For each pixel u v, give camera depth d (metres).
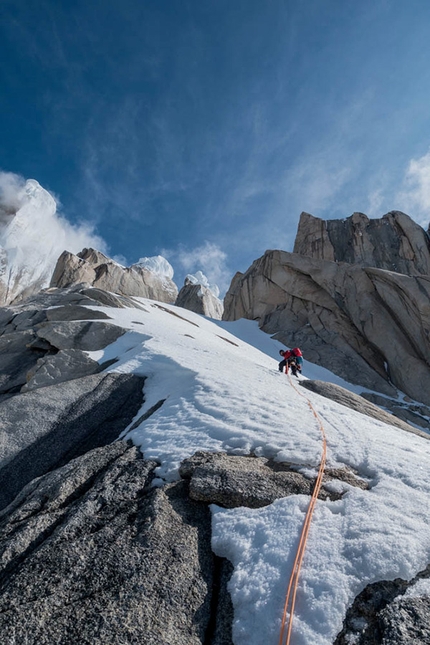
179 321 23.14
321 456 4.15
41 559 2.66
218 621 2.29
